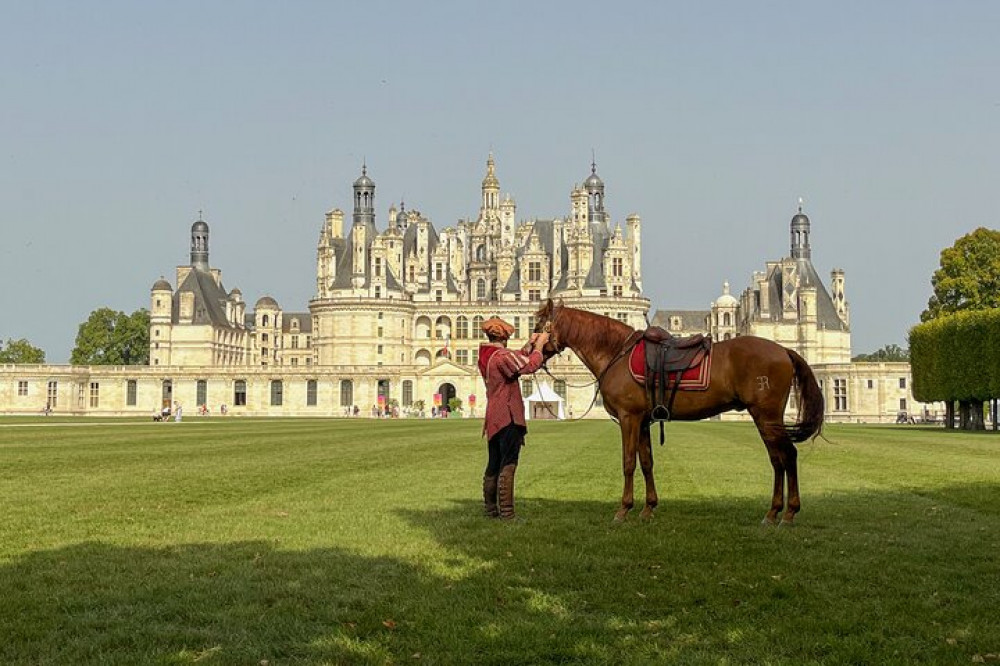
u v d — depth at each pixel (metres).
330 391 139.00
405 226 186.50
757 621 9.93
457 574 11.84
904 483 23.16
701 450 36.34
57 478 23.44
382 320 148.50
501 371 16.61
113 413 141.88
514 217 162.62
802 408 16.23
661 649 9.02
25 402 139.25
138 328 168.12
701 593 10.95
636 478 24.42
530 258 157.12
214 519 16.20
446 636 9.28
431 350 155.50
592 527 15.48
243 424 75.12
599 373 17.00
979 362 70.44
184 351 156.38
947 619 10.08
